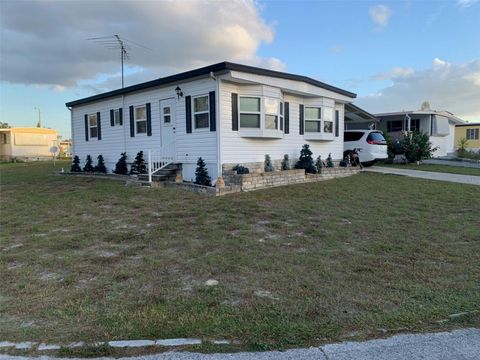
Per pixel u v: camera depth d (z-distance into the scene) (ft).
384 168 55.93
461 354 8.57
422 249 16.33
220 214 23.76
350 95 51.21
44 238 18.84
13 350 8.73
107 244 17.65
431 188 35.01
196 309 10.71
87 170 53.36
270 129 38.78
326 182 39.60
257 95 37.55
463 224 20.89
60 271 14.11
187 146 38.65
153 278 13.23
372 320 10.00
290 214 23.68
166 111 40.98
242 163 37.60
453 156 82.12
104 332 9.45
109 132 49.62
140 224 21.50
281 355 8.52
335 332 9.44
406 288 12.16
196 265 14.44
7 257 15.72
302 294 11.71
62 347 8.82
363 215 23.36
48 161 100.63
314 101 46.06
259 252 16.03
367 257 15.30
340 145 52.29
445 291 11.91
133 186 36.27
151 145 43.14
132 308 10.82
